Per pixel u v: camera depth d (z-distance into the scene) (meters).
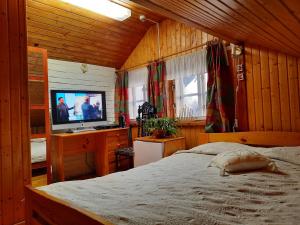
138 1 1.51
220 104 3.00
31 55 2.82
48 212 1.20
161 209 1.12
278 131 2.61
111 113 4.61
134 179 1.70
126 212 1.09
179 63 3.70
